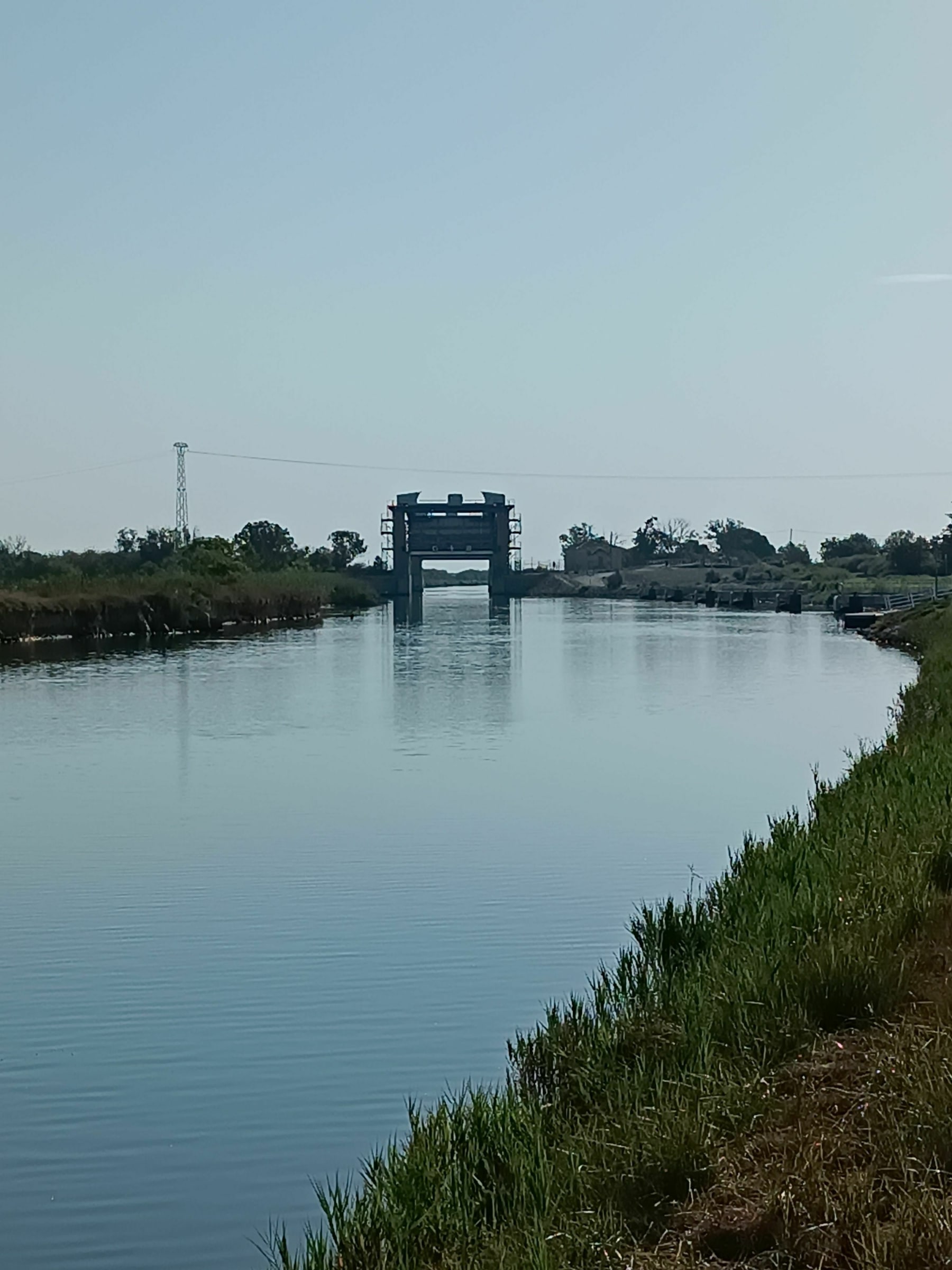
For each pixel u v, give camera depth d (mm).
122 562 127625
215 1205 9328
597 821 22531
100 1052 12086
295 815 23312
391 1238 7543
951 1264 6223
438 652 65688
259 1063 11742
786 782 26516
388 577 164625
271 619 98438
